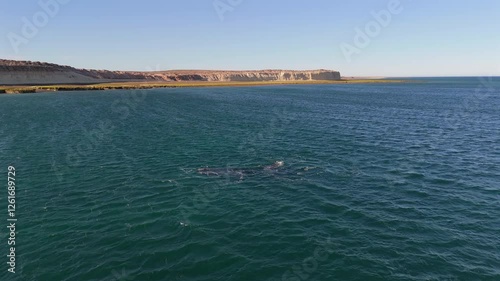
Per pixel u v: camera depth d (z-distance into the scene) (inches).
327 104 3528.5
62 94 4662.9
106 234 738.8
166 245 695.7
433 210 861.2
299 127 2094.0
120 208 874.1
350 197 948.0
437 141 1675.7
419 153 1430.9
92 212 850.1
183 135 1823.3
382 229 762.8
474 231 752.3
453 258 649.0
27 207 876.0
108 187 1023.6
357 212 850.1
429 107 3233.3
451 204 897.5
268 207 883.4
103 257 651.5
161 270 611.5
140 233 745.0
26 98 3998.5
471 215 831.7
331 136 1804.9
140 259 645.3
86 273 601.6
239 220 808.9
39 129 1962.4
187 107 3233.3
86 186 1030.4
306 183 1063.0
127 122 2277.3
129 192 984.9
